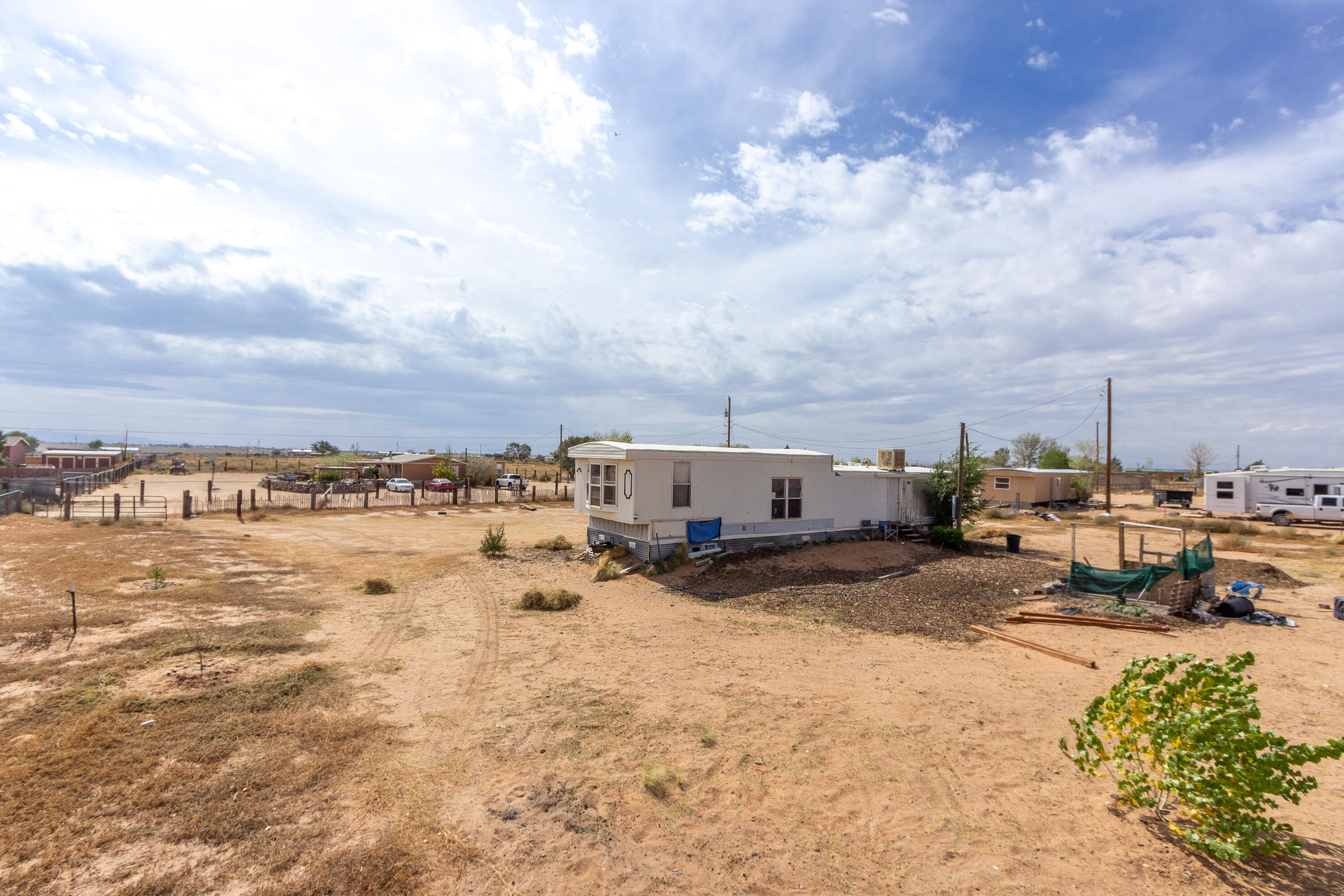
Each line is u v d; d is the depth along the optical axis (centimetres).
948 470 2211
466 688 754
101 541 1723
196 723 612
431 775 536
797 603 1274
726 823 480
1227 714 427
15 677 705
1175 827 459
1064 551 2000
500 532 1894
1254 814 470
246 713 638
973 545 1973
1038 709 723
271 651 848
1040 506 3759
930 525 2219
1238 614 1147
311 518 2845
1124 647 981
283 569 1493
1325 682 814
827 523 1906
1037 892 403
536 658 888
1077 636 1044
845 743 622
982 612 1211
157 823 450
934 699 748
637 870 420
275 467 8081
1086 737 541
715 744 614
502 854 432
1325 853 441
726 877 416
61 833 433
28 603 1030
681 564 1577
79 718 609
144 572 1310
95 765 523
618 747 604
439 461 5528
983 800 519
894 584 1455
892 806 509
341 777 526
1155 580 1246
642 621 1119
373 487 4547
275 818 462
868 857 441
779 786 537
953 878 417
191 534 2053
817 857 441
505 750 590
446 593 1312
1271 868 423
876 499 2047
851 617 1175
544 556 1800
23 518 2205
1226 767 420
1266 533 2498
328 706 670
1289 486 3031
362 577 1454
